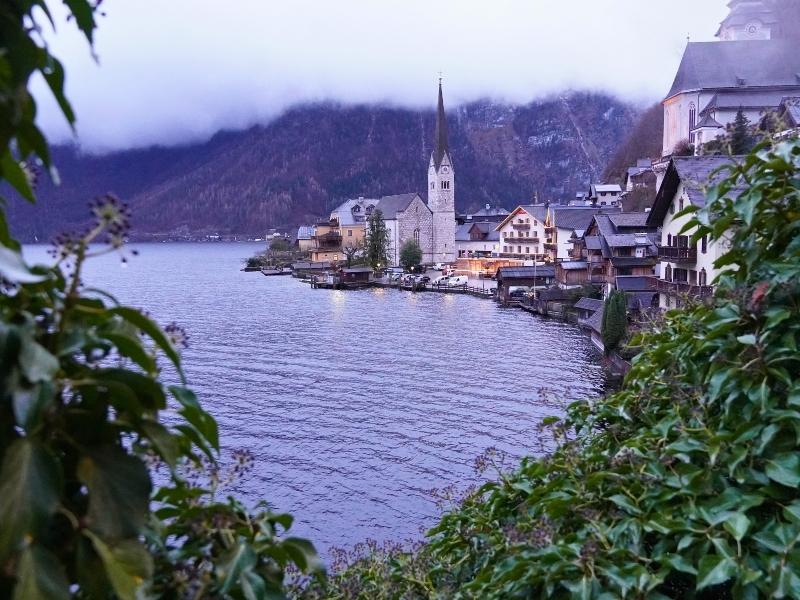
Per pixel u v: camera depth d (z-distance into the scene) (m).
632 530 4.21
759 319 4.20
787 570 3.42
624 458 4.87
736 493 3.95
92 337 1.97
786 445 3.98
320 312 75.31
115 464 1.87
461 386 40.19
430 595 5.79
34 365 1.69
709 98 93.44
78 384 1.88
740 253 4.70
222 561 2.38
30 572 1.58
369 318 69.94
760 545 3.71
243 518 2.80
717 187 4.62
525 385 39.94
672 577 4.43
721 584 4.18
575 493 4.97
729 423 4.40
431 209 141.12
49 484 1.64
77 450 1.91
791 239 4.41
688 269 36.91
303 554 2.67
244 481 26.50
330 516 23.53
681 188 34.75
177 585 2.33
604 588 3.96
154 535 2.16
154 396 2.05
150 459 2.48
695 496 4.18
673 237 38.28
